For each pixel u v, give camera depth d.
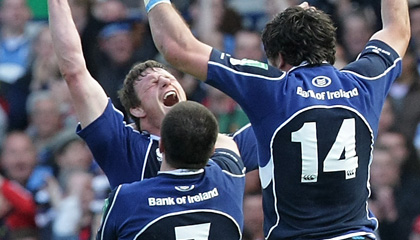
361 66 16.77
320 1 40.56
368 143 16.45
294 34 16.72
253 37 38.25
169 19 16.14
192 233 16.20
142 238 16.14
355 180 16.30
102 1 41.31
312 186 16.11
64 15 17.62
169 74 18.53
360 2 40.28
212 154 16.94
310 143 16.05
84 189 32.78
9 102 39.94
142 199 16.23
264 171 16.39
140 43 40.16
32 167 34.66
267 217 16.52
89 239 32.56
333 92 16.31
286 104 16.11
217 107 35.53
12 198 32.72
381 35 17.41
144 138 18.16
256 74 16.17
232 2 43.75
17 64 41.44
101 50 39.94
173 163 16.39
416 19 39.19
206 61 16.12
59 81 39.38
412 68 37.50
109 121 17.73
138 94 18.33
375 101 16.55
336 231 16.11
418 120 36.28
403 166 34.53
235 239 16.64
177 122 16.19
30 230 32.84
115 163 17.88
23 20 42.31
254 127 16.36
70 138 35.19
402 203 33.78
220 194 16.50
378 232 33.59
